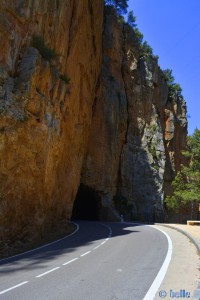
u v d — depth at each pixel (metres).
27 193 20.48
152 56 67.19
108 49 55.25
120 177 55.06
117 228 29.38
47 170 22.86
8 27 19.77
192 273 10.25
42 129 21.05
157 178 59.69
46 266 11.95
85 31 35.19
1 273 10.82
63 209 30.45
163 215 58.91
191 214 65.31
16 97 19.12
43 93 22.11
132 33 63.00
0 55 19.11
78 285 8.88
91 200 50.88
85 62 35.84
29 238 20.28
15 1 20.67
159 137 63.06
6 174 18.45
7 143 18.19
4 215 18.39
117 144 54.44
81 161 37.72
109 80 52.62
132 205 54.66
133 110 60.28
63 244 18.80
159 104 68.38
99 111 49.09
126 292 8.08
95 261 12.78
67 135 29.69
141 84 62.94
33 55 20.88
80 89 35.41
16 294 8.02
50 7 24.89
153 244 17.58
